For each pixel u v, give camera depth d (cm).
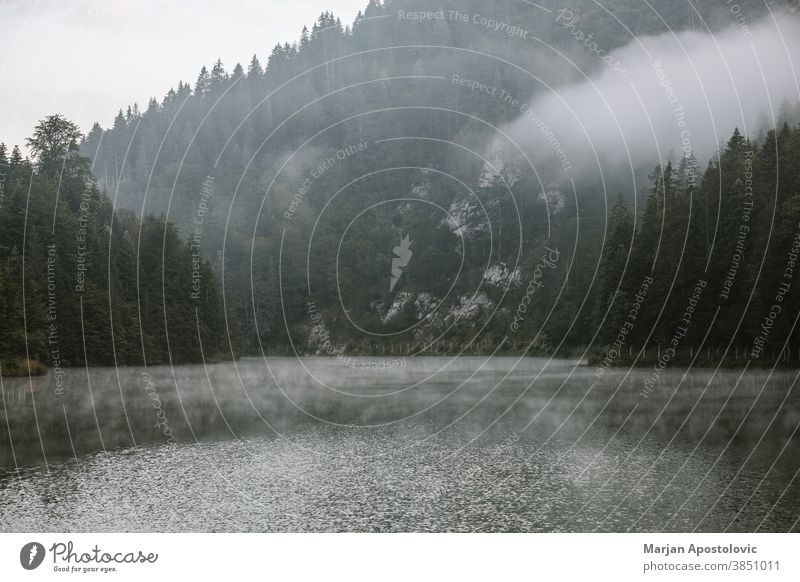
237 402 4975
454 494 2447
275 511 2258
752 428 3406
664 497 2341
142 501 2375
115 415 4238
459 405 4725
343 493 2467
